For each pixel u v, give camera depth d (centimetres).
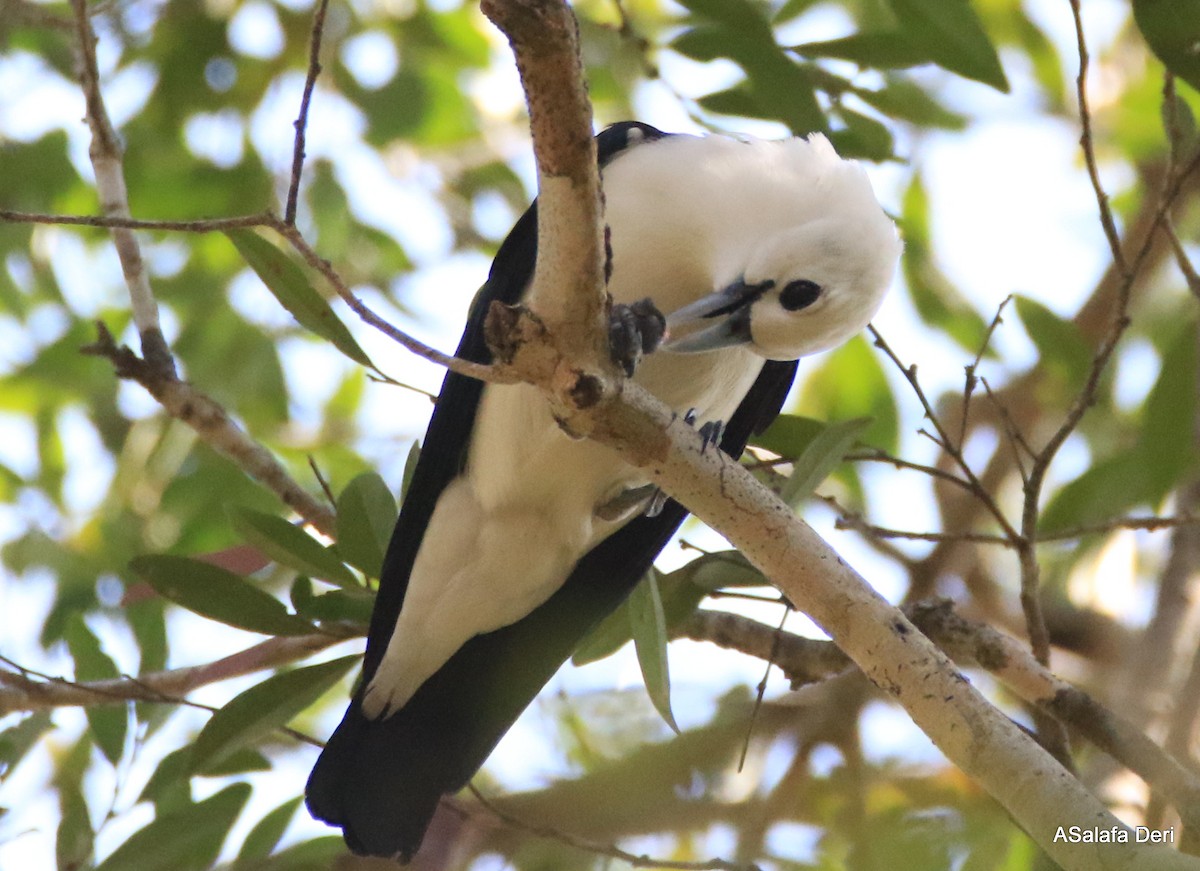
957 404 1391
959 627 914
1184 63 857
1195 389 1031
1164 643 1158
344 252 1411
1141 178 1475
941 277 1364
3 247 1409
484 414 956
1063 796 635
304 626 939
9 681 994
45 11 1224
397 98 1410
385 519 989
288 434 1379
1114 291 1394
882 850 940
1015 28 1468
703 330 890
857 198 916
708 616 1026
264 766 1038
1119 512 1048
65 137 1434
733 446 1058
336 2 1431
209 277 1402
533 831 943
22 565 1294
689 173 934
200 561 929
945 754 670
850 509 1248
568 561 986
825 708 1031
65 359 1398
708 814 962
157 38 1445
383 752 975
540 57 583
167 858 941
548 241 640
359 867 989
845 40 1020
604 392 680
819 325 893
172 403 1040
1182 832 822
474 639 1002
